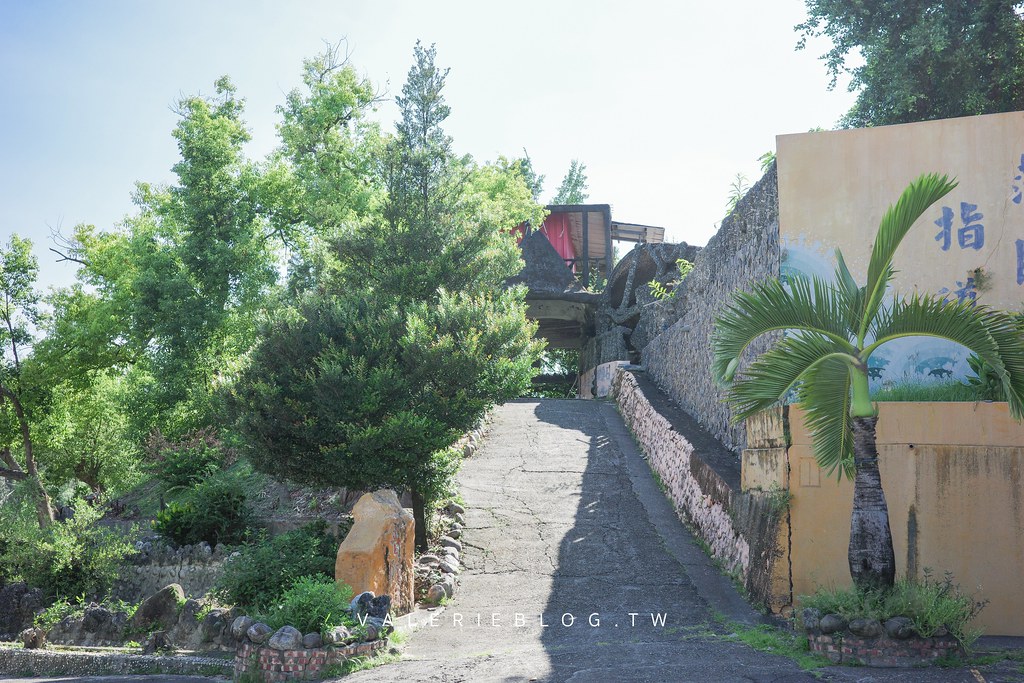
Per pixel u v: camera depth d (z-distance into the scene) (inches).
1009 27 879.1
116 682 458.6
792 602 459.8
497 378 605.0
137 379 1236.5
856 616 354.3
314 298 625.0
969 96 911.7
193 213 1113.4
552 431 975.0
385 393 569.3
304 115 1170.0
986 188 531.2
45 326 1081.4
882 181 545.0
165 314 1081.4
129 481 1389.0
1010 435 450.6
